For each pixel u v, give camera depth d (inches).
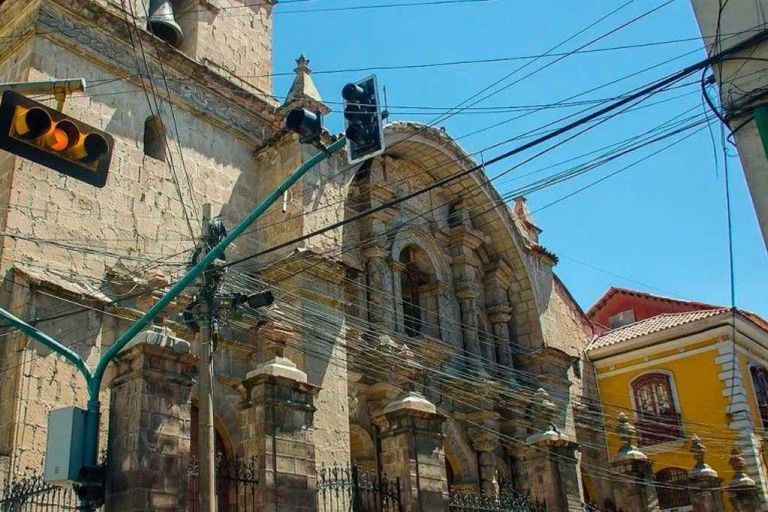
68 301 655.8
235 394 773.9
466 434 1027.9
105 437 631.2
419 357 982.4
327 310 823.7
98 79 777.6
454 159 1151.0
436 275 1109.1
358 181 1056.2
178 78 856.3
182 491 487.8
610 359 1362.0
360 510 615.2
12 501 524.7
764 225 444.8
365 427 900.0
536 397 1077.1
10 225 657.0
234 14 977.5
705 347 1284.4
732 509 1176.2
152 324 552.1
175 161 820.0
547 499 805.9
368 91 413.1
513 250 1229.7
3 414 601.0
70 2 770.2
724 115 458.3
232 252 832.9
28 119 407.2
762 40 445.1
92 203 724.7
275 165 898.7
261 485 550.3
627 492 972.6
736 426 1221.7
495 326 1186.6
